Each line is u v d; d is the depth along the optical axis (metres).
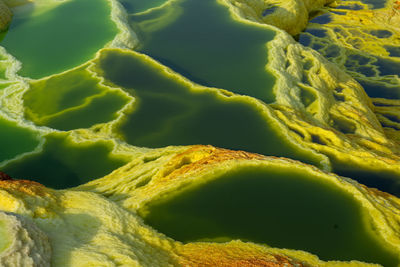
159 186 6.81
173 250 5.25
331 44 21.14
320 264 5.14
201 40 15.67
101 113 10.70
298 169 7.22
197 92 11.77
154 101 11.25
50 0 18.73
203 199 6.46
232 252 5.16
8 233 4.10
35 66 13.38
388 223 5.96
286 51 15.08
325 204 6.40
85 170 8.74
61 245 4.61
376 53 20.17
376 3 26.25
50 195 5.61
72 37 15.32
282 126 10.04
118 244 4.88
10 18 16.86
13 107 11.06
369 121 11.82
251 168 7.22
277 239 5.66
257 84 12.61
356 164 8.71
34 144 9.59
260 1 22.30
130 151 9.15
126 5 19.44
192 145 8.88
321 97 12.12
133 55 14.01
